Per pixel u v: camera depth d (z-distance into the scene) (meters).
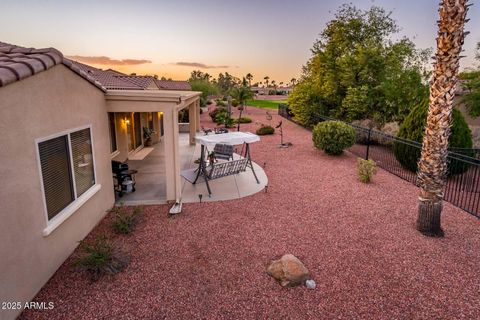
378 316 3.68
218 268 4.71
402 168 11.22
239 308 3.81
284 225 6.31
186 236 5.78
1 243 3.33
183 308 3.80
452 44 5.06
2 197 3.35
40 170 4.14
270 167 11.42
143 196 8.00
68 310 3.73
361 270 4.67
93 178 6.14
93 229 6.04
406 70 17.34
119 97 6.77
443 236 5.81
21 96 3.70
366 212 7.03
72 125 5.13
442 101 5.32
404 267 4.75
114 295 4.04
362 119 18.55
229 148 10.45
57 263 4.60
